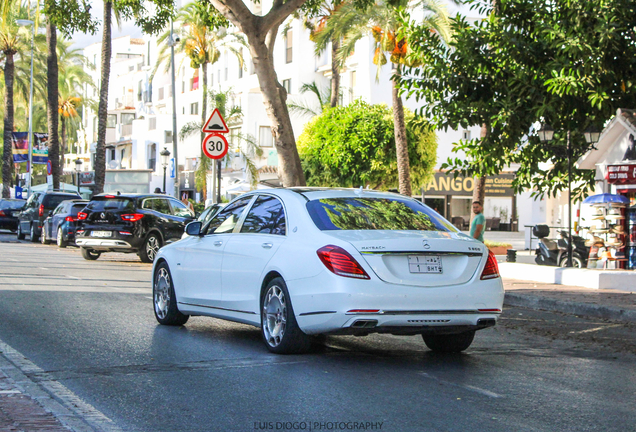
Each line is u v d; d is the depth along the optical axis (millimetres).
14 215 37469
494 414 5508
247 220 8508
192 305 9094
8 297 11938
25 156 48438
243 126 49844
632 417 5539
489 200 50250
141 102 75438
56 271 17062
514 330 10203
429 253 7113
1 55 56469
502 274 17781
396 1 17094
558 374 7113
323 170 31688
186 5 46719
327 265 6938
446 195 47219
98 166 35969
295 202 7863
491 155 16062
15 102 66062
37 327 9164
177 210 21625
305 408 5574
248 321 8094
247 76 54969
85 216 20828
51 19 21641
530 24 16203
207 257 8812
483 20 16422
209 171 41062
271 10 17047
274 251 7633
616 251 17656
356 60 45062
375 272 6867
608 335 9867
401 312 6887
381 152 29656
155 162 66000
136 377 6578
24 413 5145
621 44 14539
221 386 6262
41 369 6840
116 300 11953
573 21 14422
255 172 39844
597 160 19219
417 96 16641
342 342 8617
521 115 15484
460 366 7348
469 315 7172
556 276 15953
